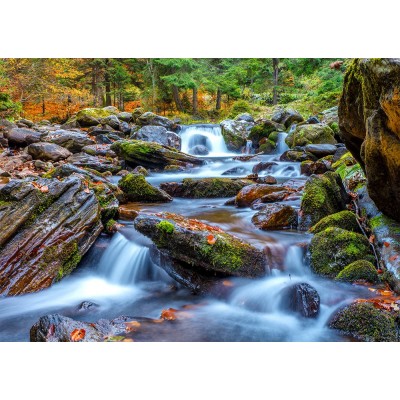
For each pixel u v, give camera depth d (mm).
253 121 19859
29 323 3768
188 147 17859
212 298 4133
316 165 10344
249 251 4309
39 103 25453
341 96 4949
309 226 5602
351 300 3580
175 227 4246
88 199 5395
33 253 4574
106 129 16891
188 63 25094
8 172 9430
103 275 5137
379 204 4832
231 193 8758
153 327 3492
